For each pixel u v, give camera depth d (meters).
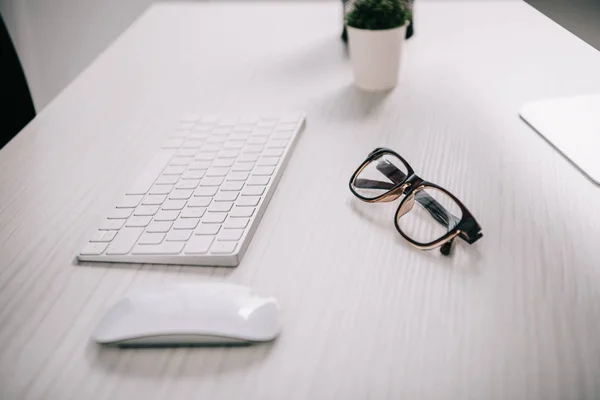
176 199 0.67
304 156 0.77
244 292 0.51
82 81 1.03
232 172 0.72
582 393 0.43
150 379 0.47
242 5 1.35
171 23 1.27
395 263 0.57
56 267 0.59
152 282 0.56
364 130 0.82
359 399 0.44
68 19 1.96
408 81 0.95
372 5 0.87
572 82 0.90
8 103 1.13
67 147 0.82
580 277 0.54
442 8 1.25
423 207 0.65
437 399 0.43
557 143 0.74
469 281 0.54
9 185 0.74
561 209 0.63
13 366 0.48
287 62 1.05
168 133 0.84
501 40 1.08
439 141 0.78
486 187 0.68
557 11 0.75
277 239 0.62
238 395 0.45
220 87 0.97
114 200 0.70
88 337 0.51
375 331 0.50
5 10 1.84
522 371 0.45
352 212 0.65
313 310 0.52
